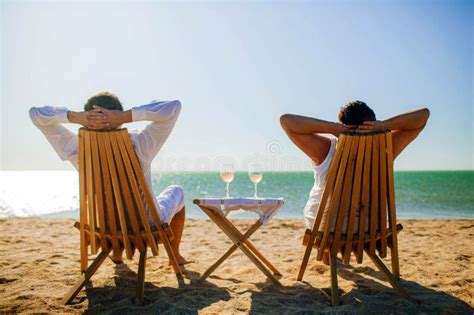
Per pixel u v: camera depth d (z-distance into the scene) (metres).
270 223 8.26
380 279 3.83
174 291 3.44
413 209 15.77
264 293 3.37
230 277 3.93
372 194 3.06
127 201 3.13
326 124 3.23
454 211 14.80
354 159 3.01
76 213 13.27
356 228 3.21
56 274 3.91
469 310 2.97
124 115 3.13
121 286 3.53
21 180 60.78
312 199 3.49
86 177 3.17
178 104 3.25
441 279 3.78
